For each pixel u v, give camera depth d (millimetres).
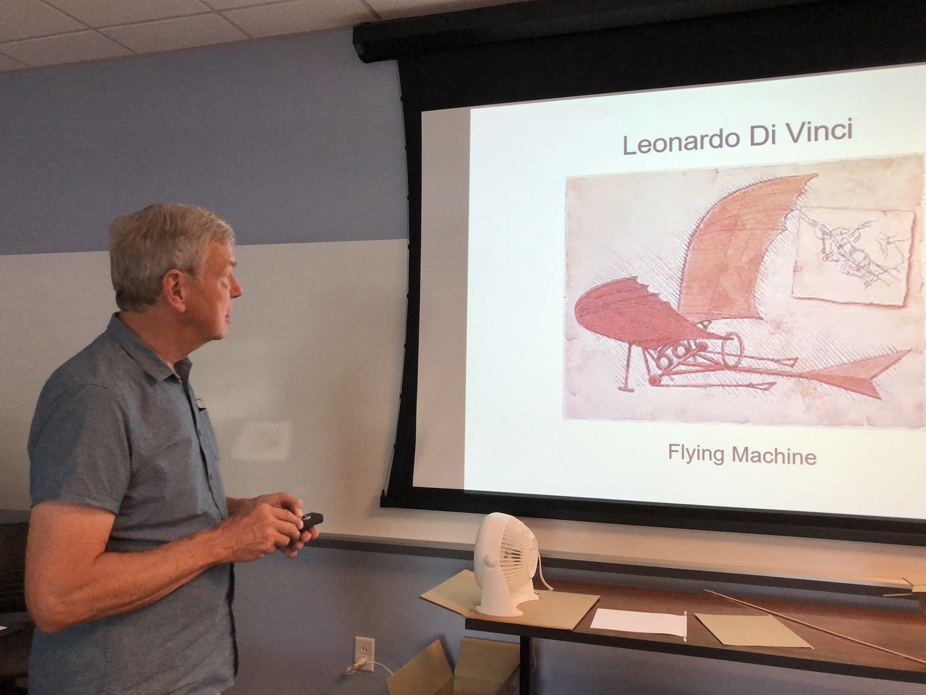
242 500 1568
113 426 1188
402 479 2193
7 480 2625
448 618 2199
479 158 2195
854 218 1879
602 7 2047
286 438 2354
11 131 2762
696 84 2021
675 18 2031
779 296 1921
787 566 1888
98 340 1317
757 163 1959
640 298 2029
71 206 2678
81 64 2688
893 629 1618
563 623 1580
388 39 2242
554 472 2068
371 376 2289
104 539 1163
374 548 2207
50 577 1093
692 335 1980
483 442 2135
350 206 2363
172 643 1275
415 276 2232
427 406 2189
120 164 2629
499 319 2148
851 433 1848
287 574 2352
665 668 1994
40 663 1258
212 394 2434
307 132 2422
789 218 1924
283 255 2398
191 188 2541
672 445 1977
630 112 2072
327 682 2299
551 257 2115
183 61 2568
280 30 2408
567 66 2133
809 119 1929
